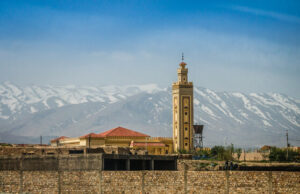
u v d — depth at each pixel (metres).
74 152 158.50
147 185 128.25
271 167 163.12
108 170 134.62
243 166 159.75
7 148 156.00
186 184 125.69
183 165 153.38
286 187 118.00
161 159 146.75
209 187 123.81
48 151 157.25
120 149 165.25
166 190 127.19
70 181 135.00
